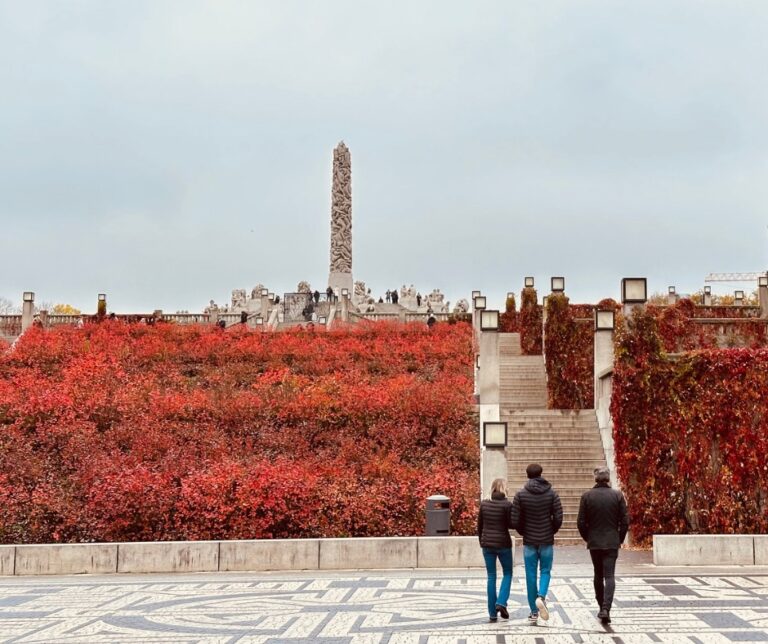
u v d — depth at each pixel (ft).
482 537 39.96
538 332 125.08
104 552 55.72
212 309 233.35
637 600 43.24
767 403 65.57
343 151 243.19
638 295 70.03
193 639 36.52
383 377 110.83
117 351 120.78
